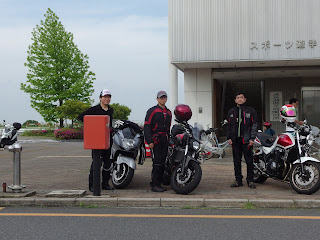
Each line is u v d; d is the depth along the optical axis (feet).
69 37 112.98
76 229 15.65
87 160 40.47
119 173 23.89
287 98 54.75
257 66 43.11
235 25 38.58
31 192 21.12
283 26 37.76
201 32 39.14
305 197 20.38
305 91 56.08
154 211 18.72
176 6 39.58
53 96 109.70
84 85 112.68
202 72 44.04
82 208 19.42
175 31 39.58
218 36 38.86
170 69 44.73
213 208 19.25
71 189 23.50
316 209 18.89
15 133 54.39
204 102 43.93
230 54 38.65
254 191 22.68
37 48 110.63
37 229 15.67
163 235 14.79
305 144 22.40
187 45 39.40
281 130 55.06
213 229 15.53
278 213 18.12
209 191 22.70
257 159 24.64
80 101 106.63
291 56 37.63
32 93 110.63
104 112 23.53
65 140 86.53
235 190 23.04
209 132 23.52
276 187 24.14
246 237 14.48
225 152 45.03
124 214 18.08
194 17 39.29
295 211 18.49
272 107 55.31
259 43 38.17
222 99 59.98
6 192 21.11
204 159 36.94
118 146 23.20
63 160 40.52
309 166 21.79
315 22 37.22
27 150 55.67
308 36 37.35
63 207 19.65
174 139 22.44
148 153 22.85
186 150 21.61
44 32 111.86
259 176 25.39
